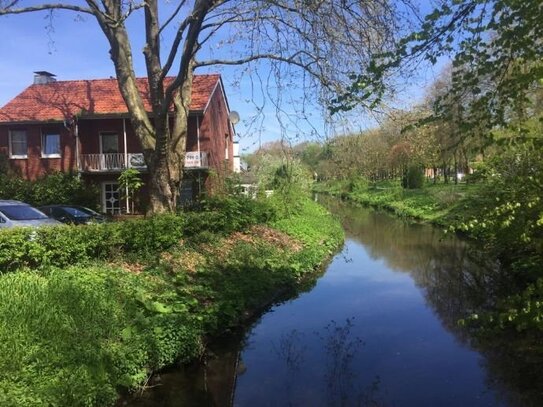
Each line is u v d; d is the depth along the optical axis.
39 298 7.17
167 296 9.05
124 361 6.76
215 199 17.92
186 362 7.90
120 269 10.20
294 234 19.84
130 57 15.98
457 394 7.11
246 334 9.84
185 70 13.41
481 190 14.23
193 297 9.76
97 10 14.45
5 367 5.72
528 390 7.20
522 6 4.20
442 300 12.36
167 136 14.98
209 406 6.80
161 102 14.81
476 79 4.71
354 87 4.82
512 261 13.53
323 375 7.83
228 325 9.45
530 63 4.69
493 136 4.93
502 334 9.38
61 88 29.41
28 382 5.67
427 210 32.91
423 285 14.10
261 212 19.81
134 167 25.62
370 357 8.60
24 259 9.77
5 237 9.48
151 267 11.05
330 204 40.31
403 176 48.28
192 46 12.96
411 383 7.54
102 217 18.30
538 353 8.41
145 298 8.44
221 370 8.06
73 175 25.44
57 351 6.26
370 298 12.73
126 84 15.86
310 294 13.22
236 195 19.95
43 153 26.89
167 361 7.52
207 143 25.89
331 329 10.16
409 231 26.81
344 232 25.89
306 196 28.52
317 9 8.12
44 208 18.39
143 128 15.77
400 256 19.20
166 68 13.65
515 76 4.60
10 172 25.78
